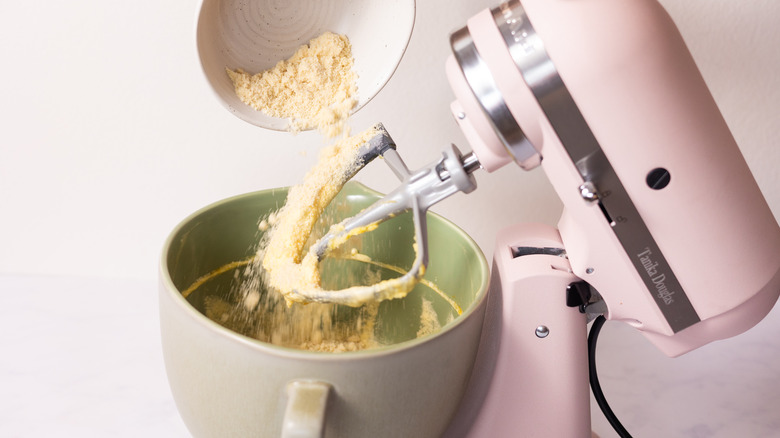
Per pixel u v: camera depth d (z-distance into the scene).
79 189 0.90
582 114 0.55
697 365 0.85
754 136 0.88
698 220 0.58
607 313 0.65
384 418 0.58
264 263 0.68
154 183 0.89
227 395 0.57
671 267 0.60
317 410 0.54
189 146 0.87
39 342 0.82
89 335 0.84
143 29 0.82
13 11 0.81
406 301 0.77
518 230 0.70
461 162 0.61
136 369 0.80
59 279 0.93
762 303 0.61
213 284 0.73
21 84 0.85
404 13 0.65
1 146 0.88
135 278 0.94
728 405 0.80
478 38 0.56
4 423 0.72
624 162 0.56
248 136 0.87
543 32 0.55
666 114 0.55
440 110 0.86
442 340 0.58
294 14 0.66
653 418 0.78
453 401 0.62
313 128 0.67
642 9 0.55
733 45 0.84
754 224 0.60
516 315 0.65
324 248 0.65
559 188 0.59
